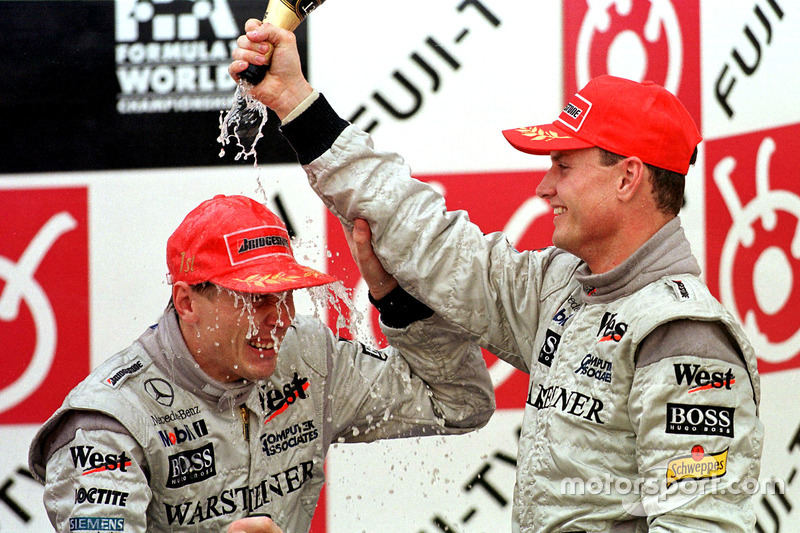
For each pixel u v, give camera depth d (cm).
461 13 1062
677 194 618
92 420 634
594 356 606
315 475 729
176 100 1041
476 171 1065
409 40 1059
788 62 1102
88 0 1030
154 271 1048
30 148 1034
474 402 782
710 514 538
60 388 1040
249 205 670
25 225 1036
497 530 1074
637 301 594
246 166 1048
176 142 1043
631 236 616
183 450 656
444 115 1062
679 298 574
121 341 1045
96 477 615
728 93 1082
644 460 562
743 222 1091
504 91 1065
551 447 610
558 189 627
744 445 555
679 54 1072
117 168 1041
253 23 642
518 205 1069
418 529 1071
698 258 1079
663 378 558
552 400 622
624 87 613
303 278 638
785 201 1112
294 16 663
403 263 684
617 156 606
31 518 1035
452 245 688
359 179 670
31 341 1039
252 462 679
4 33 1029
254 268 638
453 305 691
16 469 1034
